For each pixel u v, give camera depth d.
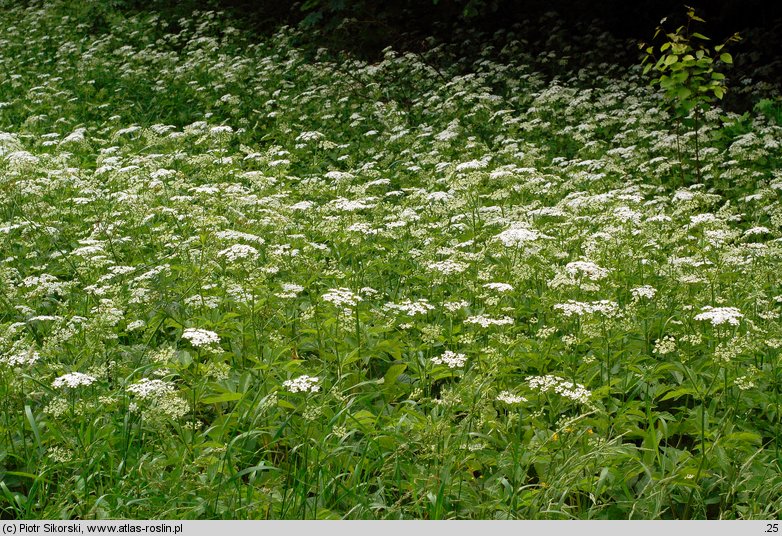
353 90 16.33
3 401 4.64
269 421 4.74
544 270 6.88
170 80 16.70
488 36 20.86
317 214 8.68
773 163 11.12
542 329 5.26
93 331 5.00
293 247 7.55
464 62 18.81
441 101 15.55
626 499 4.28
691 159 11.30
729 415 4.96
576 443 4.42
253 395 5.02
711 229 7.37
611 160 10.53
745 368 5.27
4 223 7.66
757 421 5.07
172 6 23.31
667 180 11.08
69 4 23.27
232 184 8.83
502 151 11.17
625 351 5.75
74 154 11.56
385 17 20.53
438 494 3.90
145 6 23.92
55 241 7.46
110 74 17.19
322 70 17.70
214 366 4.55
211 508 3.92
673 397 5.29
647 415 4.68
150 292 6.07
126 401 4.64
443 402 4.38
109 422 4.66
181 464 4.16
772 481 4.30
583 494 4.36
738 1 17.94
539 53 19.42
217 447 4.25
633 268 7.07
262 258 7.32
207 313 6.19
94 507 3.74
